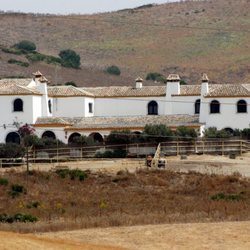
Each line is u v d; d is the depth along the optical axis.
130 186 163.00
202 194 152.38
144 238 94.81
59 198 149.88
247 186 160.12
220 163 193.62
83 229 104.38
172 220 112.50
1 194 155.38
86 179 170.00
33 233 101.62
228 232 98.06
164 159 196.00
